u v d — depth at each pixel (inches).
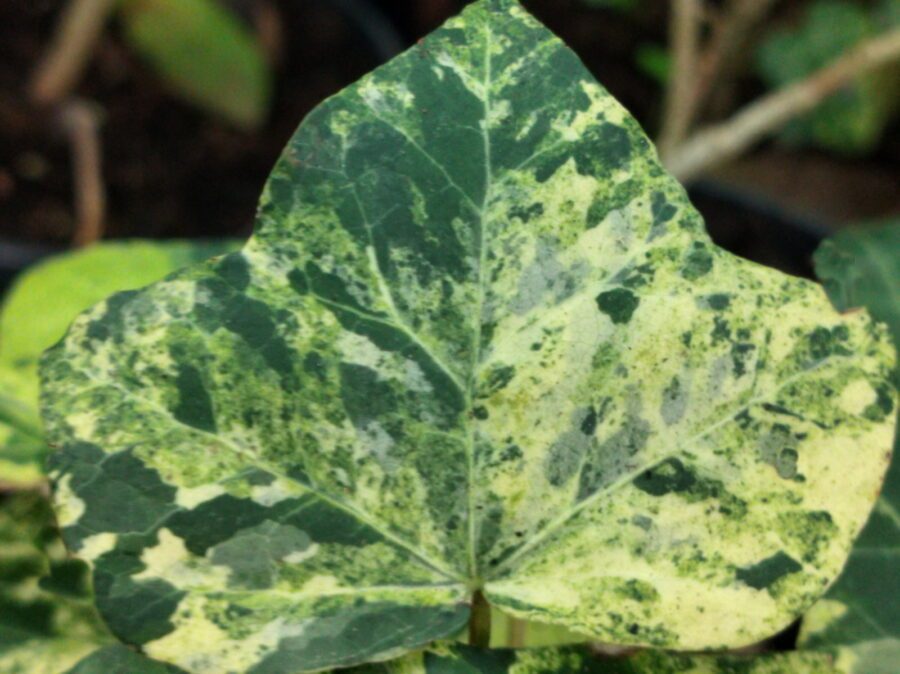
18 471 7.9
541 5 24.1
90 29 19.7
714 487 6.1
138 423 5.9
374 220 6.1
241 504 5.9
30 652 7.1
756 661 6.3
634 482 6.2
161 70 20.6
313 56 22.8
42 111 20.2
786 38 21.1
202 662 5.7
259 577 5.9
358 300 6.1
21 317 9.7
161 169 21.0
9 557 7.4
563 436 6.2
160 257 10.3
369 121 6.1
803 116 21.0
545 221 6.2
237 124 21.7
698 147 15.3
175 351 6.0
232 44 20.1
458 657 6.0
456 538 6.1
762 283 6.2
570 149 6.2
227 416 6.0
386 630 5.9
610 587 6.0
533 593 6.1
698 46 20.8
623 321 6.2
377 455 6.1
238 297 6.0
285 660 5.7
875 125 21.2
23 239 19.2
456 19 6.3
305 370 6.1
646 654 6.2
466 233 6.2
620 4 20.3
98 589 5.8
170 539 5.9
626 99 23.1
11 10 22.0
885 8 21.5
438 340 6.1
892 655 6.9
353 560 6.0
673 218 6.2
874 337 6.2
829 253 7.7
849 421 6.1
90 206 19.1
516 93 6.2
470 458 6.2
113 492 5.8
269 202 6.1
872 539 7.2
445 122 6.2
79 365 5.9
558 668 6.1
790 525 6.0
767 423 6.1
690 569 6.0
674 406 6.2
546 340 6.2
